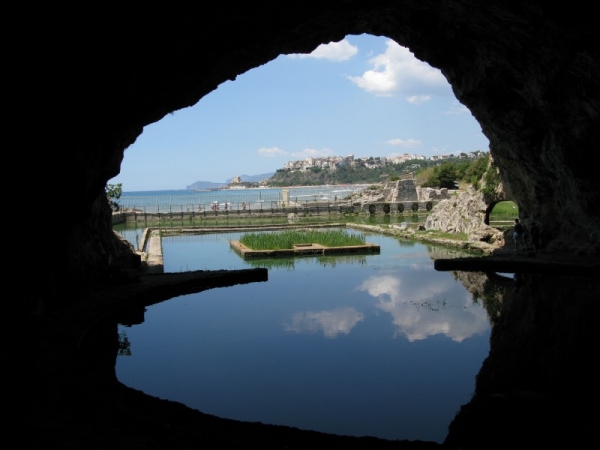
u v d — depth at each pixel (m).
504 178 26.88
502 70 19.08
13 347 10.56
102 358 11.62
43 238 11.78
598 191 19.27
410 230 37.50
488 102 21.23
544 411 8.42
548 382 9.72
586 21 12.68
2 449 5.58
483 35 17.42
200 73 14.32
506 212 47.53
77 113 11.13
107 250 22.14
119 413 7.45
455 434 7.83
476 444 7.34
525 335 12.77
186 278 19.55
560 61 15.91
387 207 61.41
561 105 18.00
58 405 7.30
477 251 27.95
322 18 14.84
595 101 16.34
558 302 15.60
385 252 29.09
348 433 8.00
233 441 6.89
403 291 18.50
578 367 10.39
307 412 8.75
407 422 8.34
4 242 10.20
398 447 7.08
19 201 10.22
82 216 15.20
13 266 10.79
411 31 18.47
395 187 64.69
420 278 20.88
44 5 8.24
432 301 16.83
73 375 9.02
